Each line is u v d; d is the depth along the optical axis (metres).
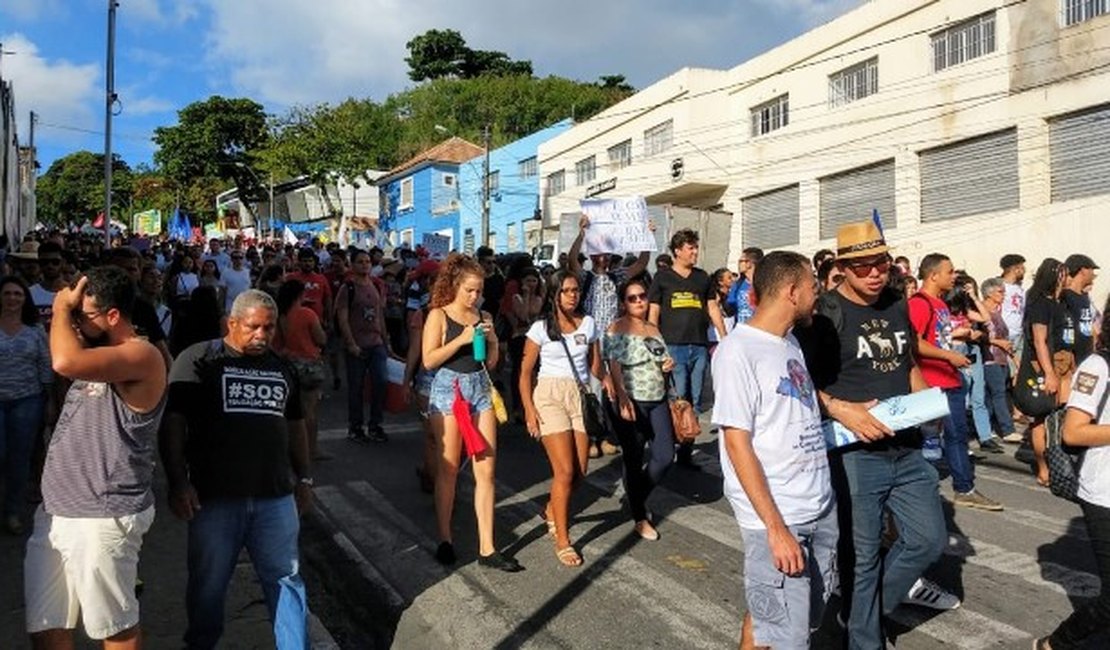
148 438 3.49
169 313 8.60
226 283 16.03
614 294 9.20
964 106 18.58
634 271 9.00
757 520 3.40
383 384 9.54
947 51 19.19
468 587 5.35
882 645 4.12
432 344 5.70
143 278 8.45
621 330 6.21
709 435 10.02
